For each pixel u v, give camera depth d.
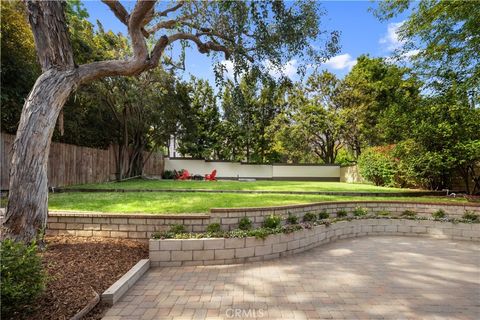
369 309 2.71
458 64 7.40
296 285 3.28
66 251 3.71
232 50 6.66
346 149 22.66
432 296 3.02
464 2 6.43
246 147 21.25
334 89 19.39
